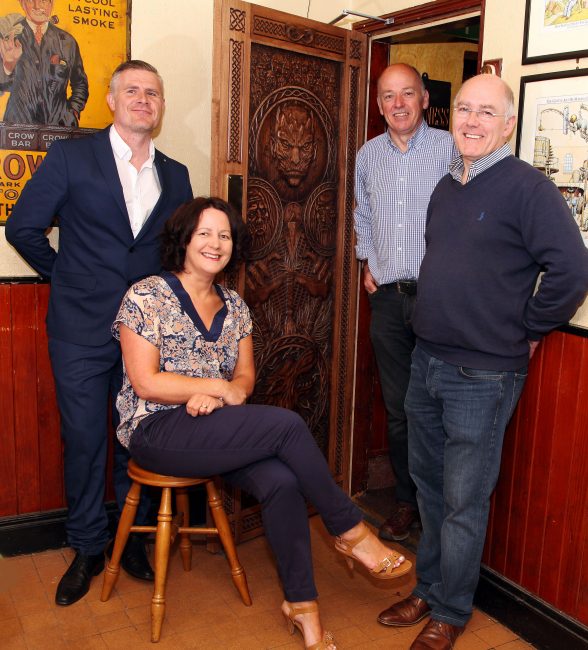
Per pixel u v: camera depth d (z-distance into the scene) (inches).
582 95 82.1
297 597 84.1
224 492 109.4
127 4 103.9
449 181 86.9
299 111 111.8
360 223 116.3
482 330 81.4
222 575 104.3
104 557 105.3
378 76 122.1
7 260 103.3
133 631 89.5
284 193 112.3
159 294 87.4
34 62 99.2
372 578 104.8
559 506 88.1
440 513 93.0
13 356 105.0
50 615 92.4
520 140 90.5
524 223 77.5
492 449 83.7
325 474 84.7
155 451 85.4
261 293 112.5
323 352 123.6
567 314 78.2
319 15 121.6
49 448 109.3
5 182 100.4
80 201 93.9
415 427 92.4
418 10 109.3
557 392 87.4
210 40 111.7
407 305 109.1
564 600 88.2
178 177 102.7
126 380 90.3
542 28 86.7
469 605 88.4
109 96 96.5
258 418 83.8
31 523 108.6
